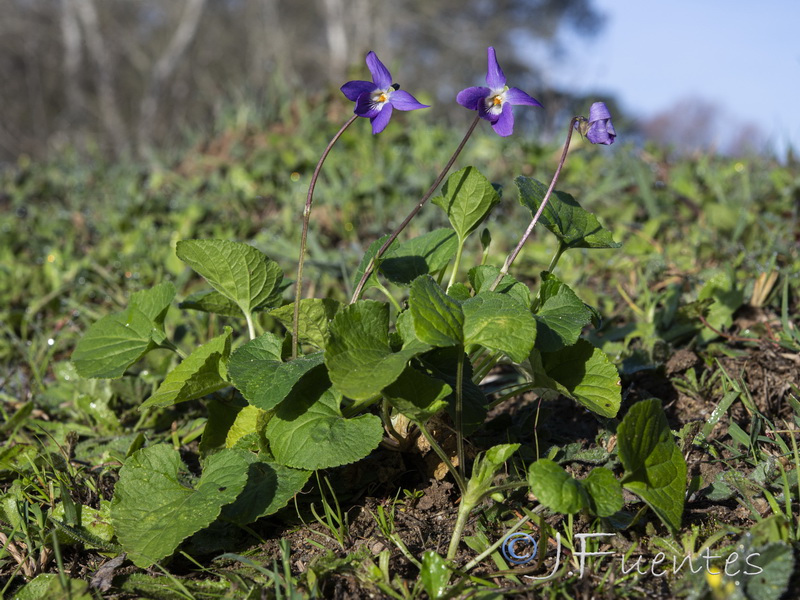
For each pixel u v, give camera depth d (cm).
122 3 258
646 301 32
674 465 20
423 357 22
